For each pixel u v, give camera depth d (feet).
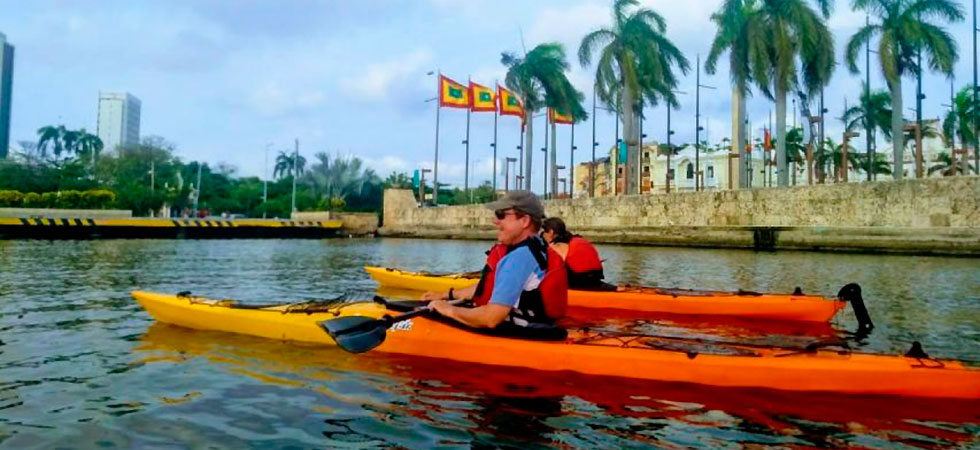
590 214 112.57
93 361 16.78
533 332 15.89
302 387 14.53
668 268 52.60
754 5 96.73
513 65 134.82
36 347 18.37
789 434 12.00
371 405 13.33
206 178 258.78
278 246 91.04
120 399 13.60
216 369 15.99
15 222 97.09
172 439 11.34
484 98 148.46
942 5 86.79
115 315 23.86
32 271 43.06
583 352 15.48
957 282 39.75
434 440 11.46
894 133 89.71
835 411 13.23
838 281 40.86
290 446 11.08
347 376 15.38
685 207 97.91
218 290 34.42
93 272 43.24
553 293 15.87
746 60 97.86
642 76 111.96
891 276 44.34
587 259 27.58
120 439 11.30
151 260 56.54
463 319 15.53
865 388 14.15
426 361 16.62
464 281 33.63
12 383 14.73
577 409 13.21
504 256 15.43
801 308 24.91
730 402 13.70
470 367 16.07
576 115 140.77
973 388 13.78
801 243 81.25
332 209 178.29
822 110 130.72
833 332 22.93
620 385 14.73
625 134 113.09
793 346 16.21
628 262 60.44
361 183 235.61
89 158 231.09
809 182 106.11
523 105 134.62
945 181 72.08
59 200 143.95
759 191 88.99
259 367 16.15
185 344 18.69
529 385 14.70
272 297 31.65
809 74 98.89
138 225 109.60
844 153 110.73
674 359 14.96
